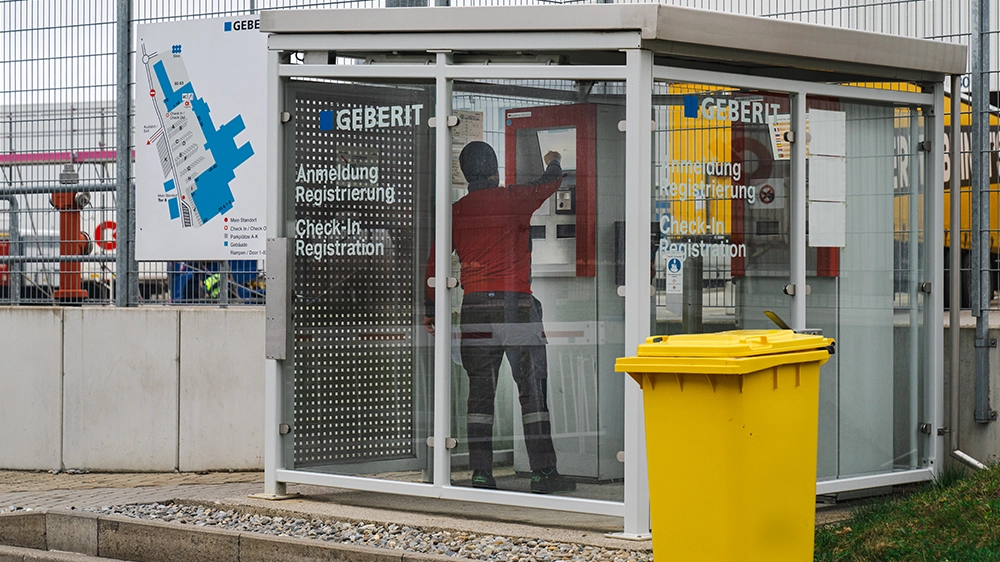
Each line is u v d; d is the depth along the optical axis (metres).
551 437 6.37
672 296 6.25
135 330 9.30
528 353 6.45
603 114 6.20
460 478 6.60
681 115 6.30
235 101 8.89
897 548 5.43
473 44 6.41
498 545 5.95
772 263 6.64
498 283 6.52
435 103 6.62
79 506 7.23
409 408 6.75
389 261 6.80
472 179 6.56
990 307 7.46
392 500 7.01
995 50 7.53
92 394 9.42
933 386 7.27
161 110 9.09
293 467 7.09
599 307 6.23
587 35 6.15
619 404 6.18
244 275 9.02
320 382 6.99
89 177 9.55
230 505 7.00
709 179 6.39
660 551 4.57
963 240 7.79
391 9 6.54
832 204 6.89
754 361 4.38
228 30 8.91
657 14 5.95
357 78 6.80
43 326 9.59
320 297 6.97
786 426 4.66
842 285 6.95
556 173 6.35
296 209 7.01
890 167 7.16
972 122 7.56
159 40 9.07
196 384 9.14
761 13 8.16
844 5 7.98
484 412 6.54
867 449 7.10
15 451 9.66
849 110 6.97
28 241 9.77
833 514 6.75
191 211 9.04
